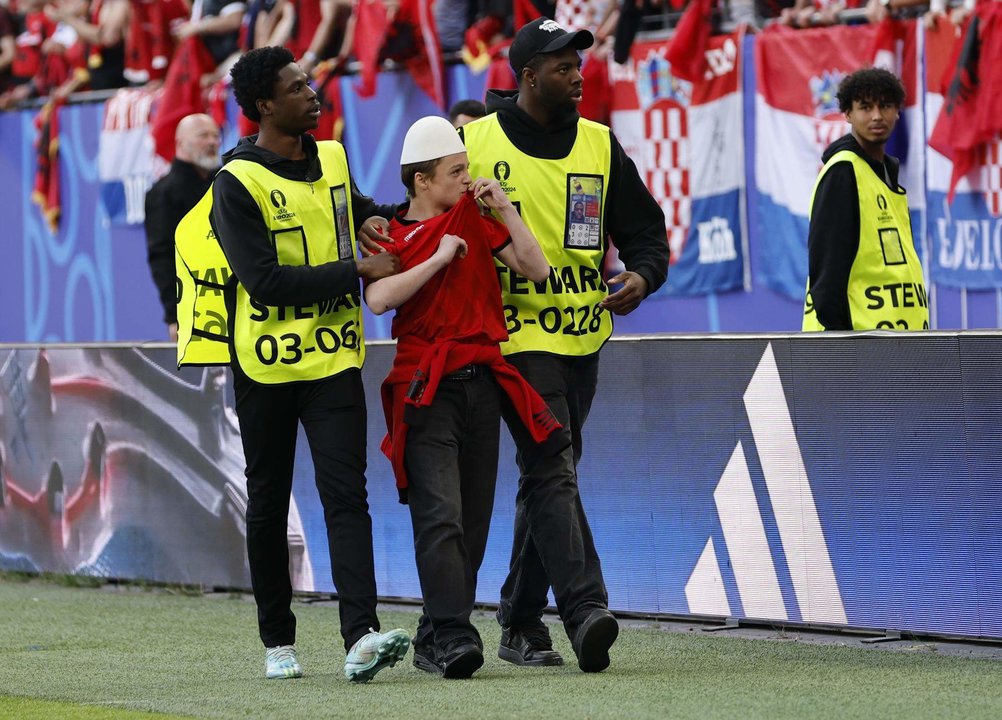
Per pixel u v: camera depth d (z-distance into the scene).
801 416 19.75
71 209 44.84
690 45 32.34
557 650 19.56
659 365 21.02
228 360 19.45
